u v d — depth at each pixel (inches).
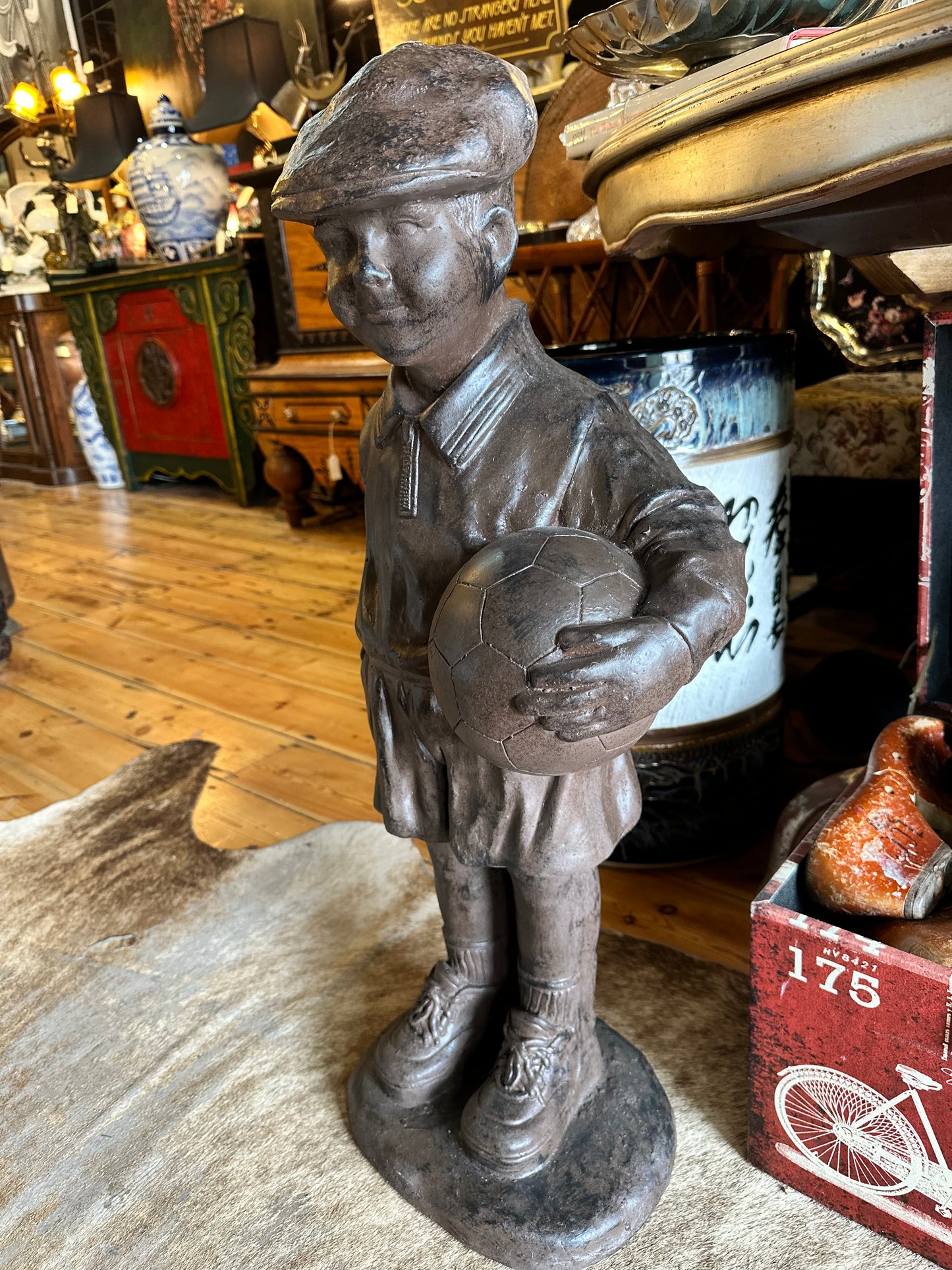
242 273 135.3
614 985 44.7
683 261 94.4
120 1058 43.2
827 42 22.9
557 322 103.5
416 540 29.1
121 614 108.2
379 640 31.4
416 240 24.1
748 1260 31.7
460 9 107.7
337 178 22.8
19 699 86.8
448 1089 36.9
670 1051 40.7
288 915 52.6
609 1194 32.6
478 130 23.1
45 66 202.2
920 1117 29.5
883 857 33.6
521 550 24.8
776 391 47.4
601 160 35.7
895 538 73.6
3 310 183.6
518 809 30.4
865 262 46.5
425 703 30.5
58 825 63.9
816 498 75.2
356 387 117.3
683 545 24.4
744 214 27.8
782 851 45.6
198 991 47.1
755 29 34.9
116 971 49.1
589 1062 36.3
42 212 182.9
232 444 150.9
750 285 95.3
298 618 101.8
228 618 103.7
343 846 58.2
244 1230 34.1
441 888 36.0
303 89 139.7
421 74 23.5
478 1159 33.6
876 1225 32.3
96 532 148.3
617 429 27.2
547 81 103.4
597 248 79.2
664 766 50.9
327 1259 32.7
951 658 44.2
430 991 37.6
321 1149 37.3
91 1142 38.6
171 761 72.1
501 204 25.6
